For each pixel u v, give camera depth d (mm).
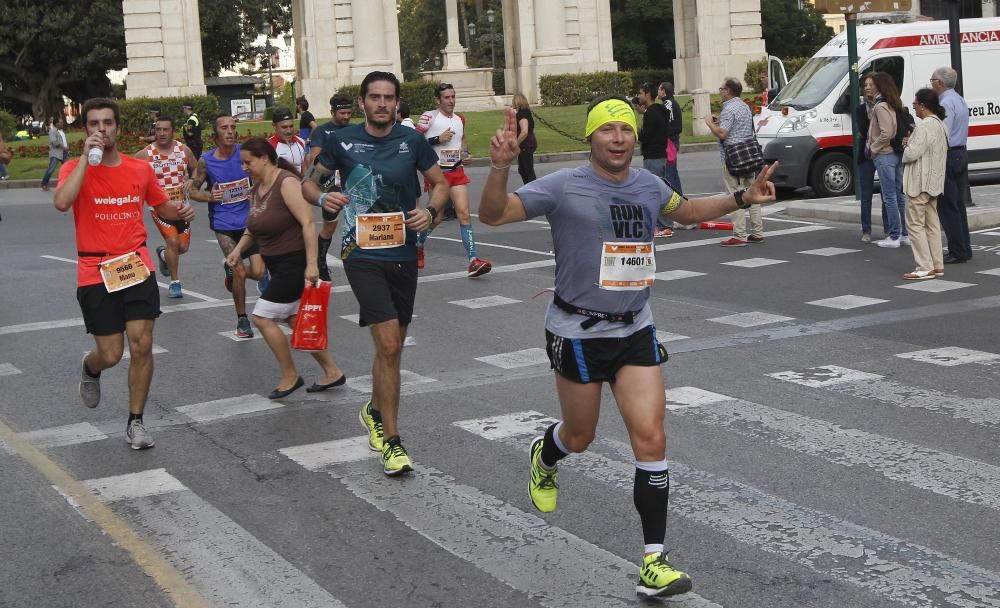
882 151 14633
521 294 13141
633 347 5141
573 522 5961
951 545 5438
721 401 8242
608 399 8461
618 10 72625
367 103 6855
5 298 14328
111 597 5223
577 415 5312
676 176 18016
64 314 13117
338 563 5520
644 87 17406
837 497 6164
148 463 7336
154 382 9680
